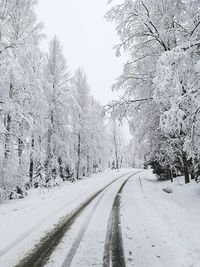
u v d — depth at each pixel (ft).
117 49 41.96
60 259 15.78
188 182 50.90
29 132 51.08
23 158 48.08
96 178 96.63
